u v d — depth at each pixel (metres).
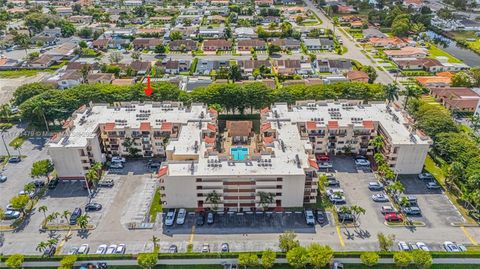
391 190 155.88
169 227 138.62
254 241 132.12
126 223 140.62
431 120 183.50
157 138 174.88
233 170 142.88
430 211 145.25
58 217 143.50
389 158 163.62
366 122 173.50
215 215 144.62
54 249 128.38
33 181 163.75
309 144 158.12
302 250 118.75
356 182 161.88
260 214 144.75
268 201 141.75
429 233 134.88
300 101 194.00
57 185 162.00
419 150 160.38
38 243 131.88
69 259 119.31
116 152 178.38
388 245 123.06
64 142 161.50
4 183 163.62
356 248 128.38
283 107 190.38
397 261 117.19
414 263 121.62
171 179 140.38
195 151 155.12
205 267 122.88
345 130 174.00
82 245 130.12
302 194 144.38
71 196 154.75
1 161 178.88
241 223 140.62
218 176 139.62
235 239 133.12
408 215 143.12
